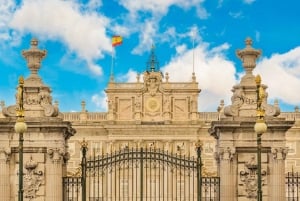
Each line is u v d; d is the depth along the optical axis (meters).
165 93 86.19
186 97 86.25
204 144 84.50
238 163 31.69
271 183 31.44
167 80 86.75
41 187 31.59
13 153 31.78
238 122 31.45
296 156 83.31
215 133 33.12
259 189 27.91
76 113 85.75
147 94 86.50
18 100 30.69
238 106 32.16
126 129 85.06
